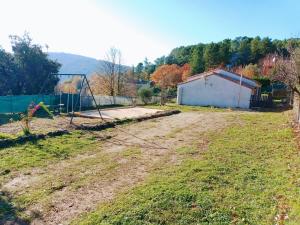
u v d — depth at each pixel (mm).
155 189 7555
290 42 19406
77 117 19797
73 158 10492
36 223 6094
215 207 6711
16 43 33281
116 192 7586
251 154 11070
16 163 9438
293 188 7719
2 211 6477
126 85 52312
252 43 79250
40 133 13094
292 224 5766
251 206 6797
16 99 24484
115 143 13078
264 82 48469
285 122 18781
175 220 6180
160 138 14305
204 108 32375
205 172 8867
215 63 68750
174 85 62875
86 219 6188
